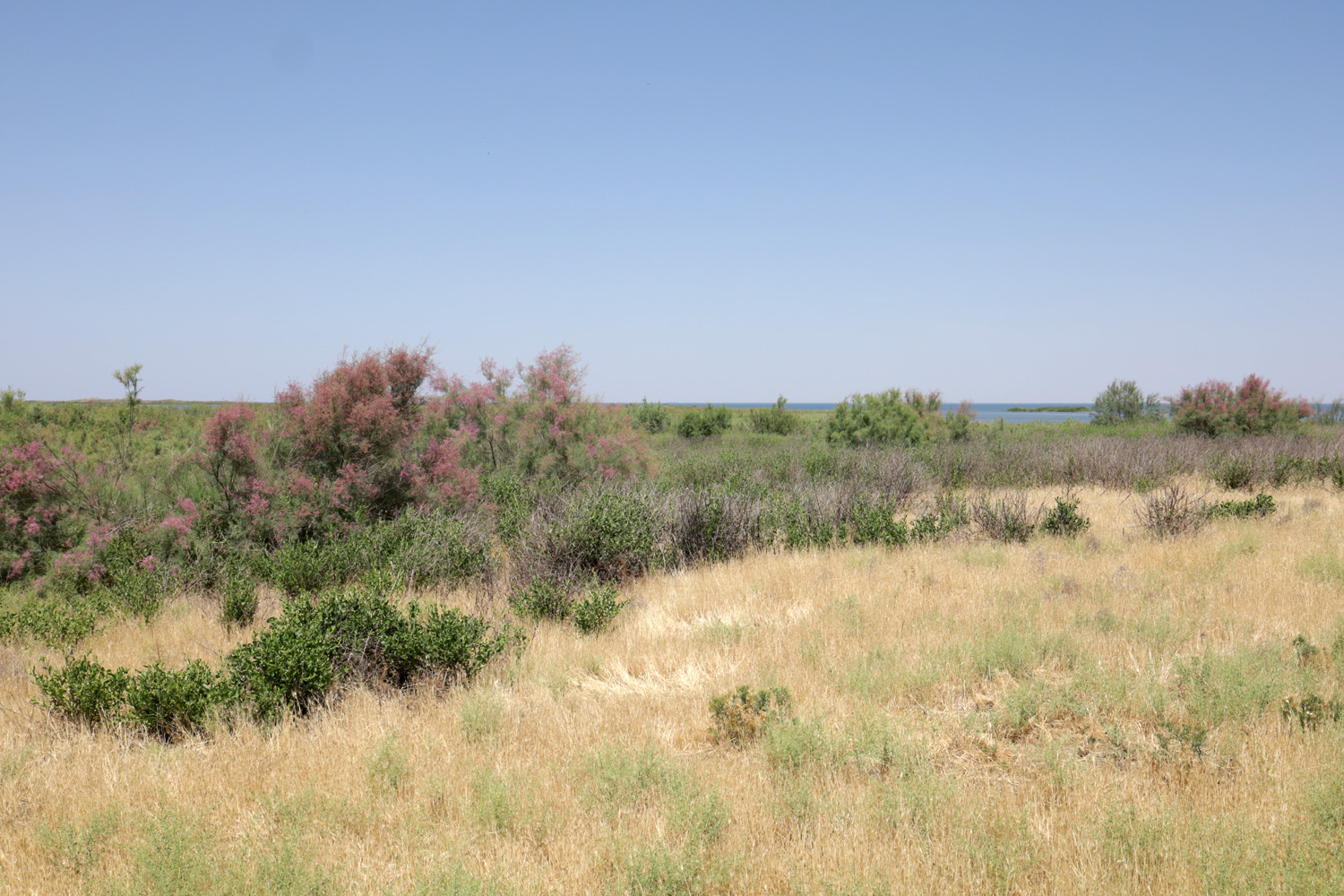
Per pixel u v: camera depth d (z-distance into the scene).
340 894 3.35
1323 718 4.67
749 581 9.38
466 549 9.85
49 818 4.04
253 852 3.60
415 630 6.37
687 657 6.75
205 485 10.85
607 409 16.50
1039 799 4.09
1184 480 17.47
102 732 5.20
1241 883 3.16
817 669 6.21
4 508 9.77
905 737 4.68
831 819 3.89
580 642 7.18
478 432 15.65
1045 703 5.28
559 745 4.93
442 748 4.84
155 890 3.33
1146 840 3.53
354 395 11.80
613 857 3.59
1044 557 9.68
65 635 7.45
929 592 8.27
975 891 3.29
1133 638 6.42
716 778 4.37
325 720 5.37
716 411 33.00
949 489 17.34
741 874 3.46
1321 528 10.76
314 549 9.61
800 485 14.76
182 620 8.17
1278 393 23.94
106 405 18.86
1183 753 4.46
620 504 11.03
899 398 25.28
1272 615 6.95
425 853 3.65
